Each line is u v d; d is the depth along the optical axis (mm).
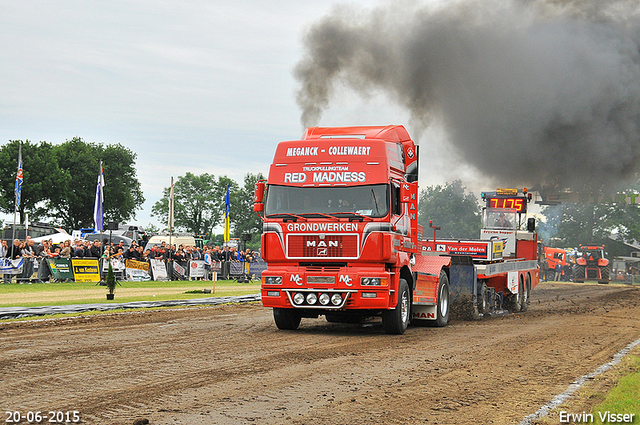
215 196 111688
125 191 89438
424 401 7027
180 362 8961
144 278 28484
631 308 21578
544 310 20938
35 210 81000
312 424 5980
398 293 13227
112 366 8516
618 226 75250
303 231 12836
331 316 15648
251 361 9227
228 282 31312
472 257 18547
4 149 78875
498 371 8961
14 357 9039
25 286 22516
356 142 13008
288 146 13258
